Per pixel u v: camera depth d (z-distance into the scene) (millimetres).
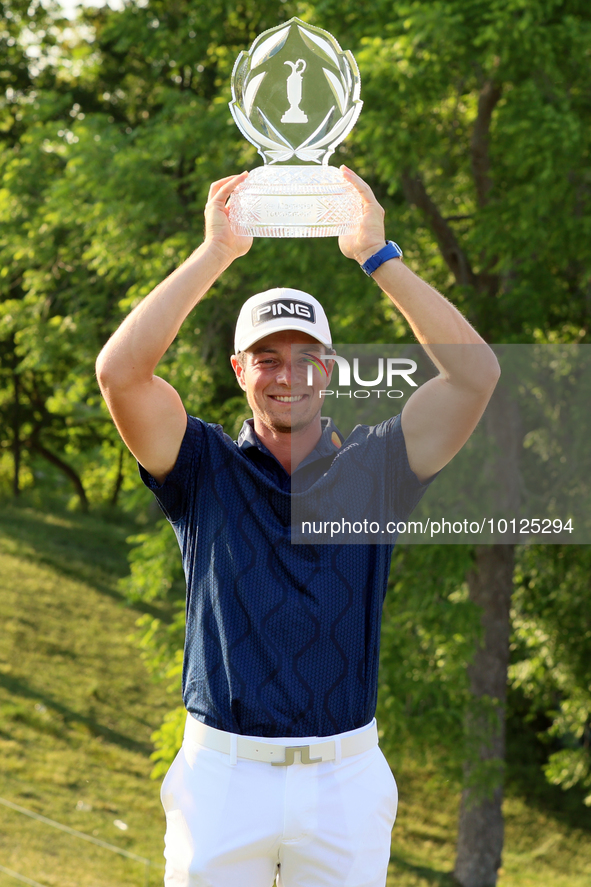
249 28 14766
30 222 16516
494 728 12688
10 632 21281
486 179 12602
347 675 2527
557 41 9961
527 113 9953
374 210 2529
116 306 16609
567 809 21172
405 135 9938
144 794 15656
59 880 11891
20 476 39250
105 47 21656
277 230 2492
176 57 15125
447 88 10422
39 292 18938
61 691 19188
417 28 9625
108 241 13484
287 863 2533
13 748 16266
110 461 36344
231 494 2574
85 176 13188
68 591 24531
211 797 2490
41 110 16719
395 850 17172
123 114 23438
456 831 18484
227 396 14180
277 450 2730
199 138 13070
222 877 2469
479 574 14562
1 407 34938
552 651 16141
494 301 11859
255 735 2480
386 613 11852
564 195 11008
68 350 16984
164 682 20531
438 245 13586
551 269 13070
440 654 11789
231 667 2492
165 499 2650
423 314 2500
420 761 12102
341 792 2506
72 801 14711
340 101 2719
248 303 2719
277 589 2506
